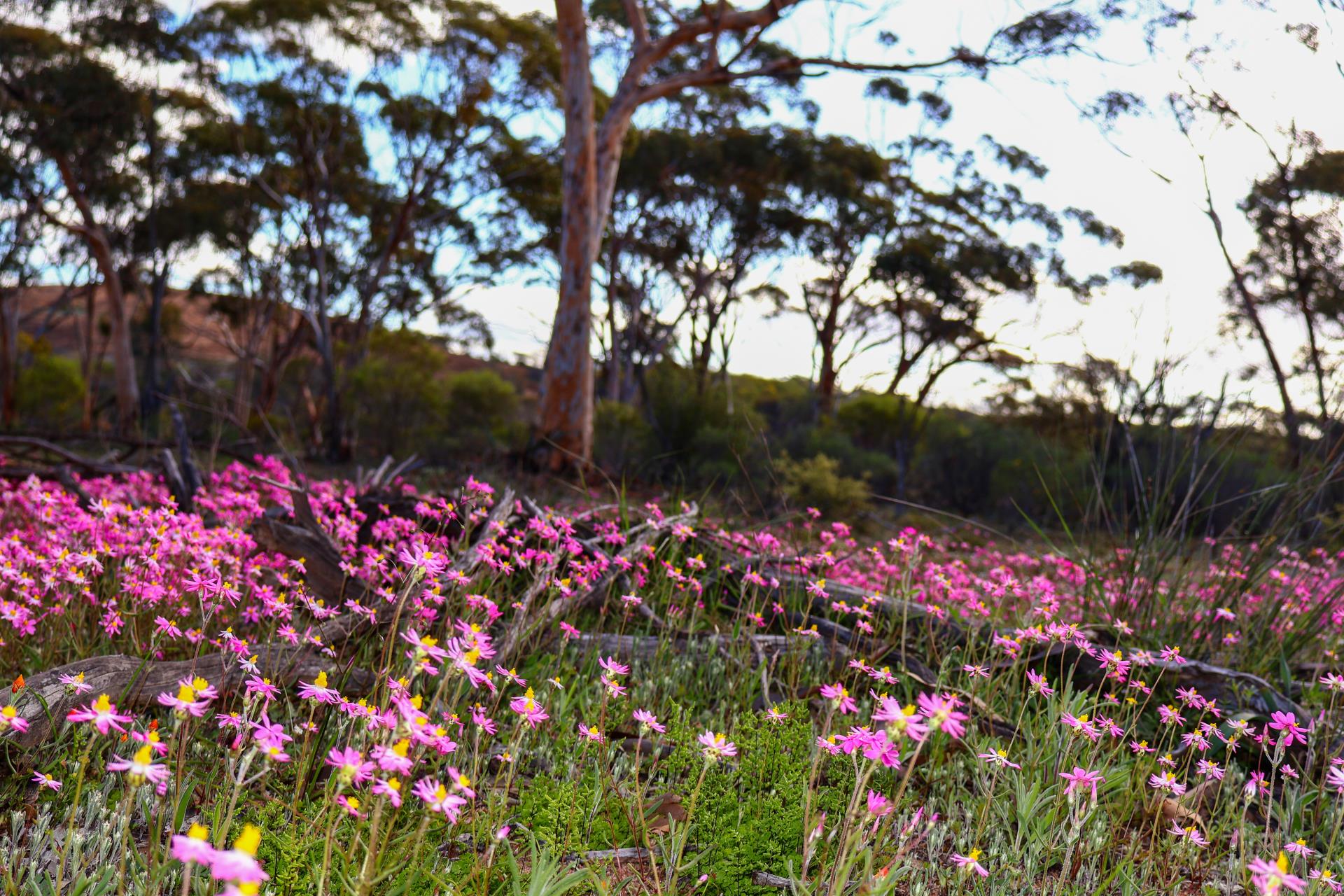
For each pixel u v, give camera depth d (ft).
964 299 100.68
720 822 8.17
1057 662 13.01
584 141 49.90
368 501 17.87
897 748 5.70
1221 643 14.10
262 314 101.65
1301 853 8.10
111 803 7.54
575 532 15.49
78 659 10.18
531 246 101.81
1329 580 15.01
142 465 27.50
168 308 117.91
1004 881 7.85
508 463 48.83
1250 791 8.33
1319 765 10.90
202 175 93.30
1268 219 59.31
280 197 89.86
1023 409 90.58
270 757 5.79
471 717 9.29
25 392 92.17
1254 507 15.74
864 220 104.83
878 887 6.00
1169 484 14.99
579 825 7.84
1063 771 8.93
